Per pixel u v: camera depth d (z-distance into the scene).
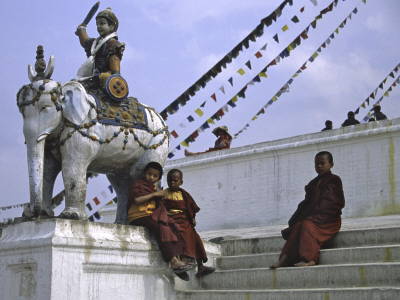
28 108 6.90
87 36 8.12
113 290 6.64
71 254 6.25
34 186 6.74
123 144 7.40
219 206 13.94
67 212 6.87
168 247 7.05
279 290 6.55
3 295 6.54
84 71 7.66
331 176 7.77
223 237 8.99
